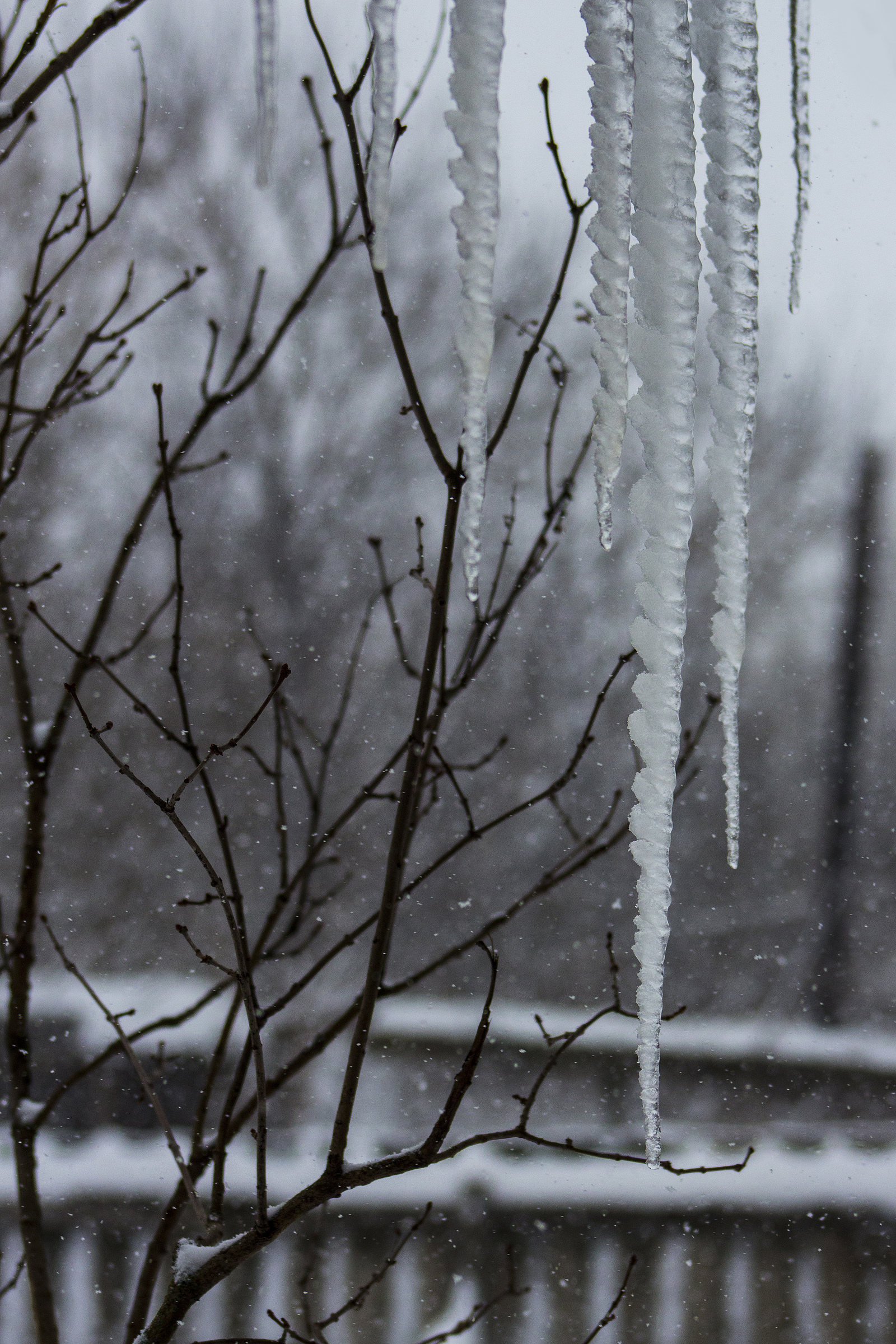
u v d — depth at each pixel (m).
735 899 16.92
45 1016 6.45
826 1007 13.12
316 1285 5.29
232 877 2.03
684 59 1.45
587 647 15.47
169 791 13.17
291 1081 6.91
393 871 1.78
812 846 17.36
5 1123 6.16
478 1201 5.71
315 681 14.06
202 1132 2.48
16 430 2.57
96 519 13.49
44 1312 2.47
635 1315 5.68
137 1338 1.83
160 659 13.49
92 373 2.63
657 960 1.52
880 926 16.73
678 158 1.45
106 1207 5.28
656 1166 1.52
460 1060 8.25
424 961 13.55
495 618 2.39
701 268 1.46
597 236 1.44
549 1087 8.26
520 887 14.35
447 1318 5.36
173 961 12.55
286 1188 5.68
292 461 14.79
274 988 9.61
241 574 14.13
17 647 2.68
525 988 13.75
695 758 13.08
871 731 17.84
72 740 12.76
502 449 13.14
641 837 1.52
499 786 14.95
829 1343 5.76
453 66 1.35
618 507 15.13
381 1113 7.83
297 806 13.23
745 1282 5.84
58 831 12.70
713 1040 9.20
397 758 2.59
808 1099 8.70
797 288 1.82
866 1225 6.02
